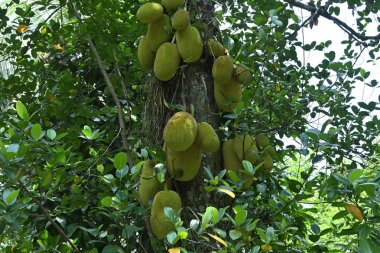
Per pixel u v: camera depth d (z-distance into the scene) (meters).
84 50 4.16
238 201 2.61
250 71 3.12
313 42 3.70
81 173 3.41
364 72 3.41
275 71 3.44
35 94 4.05
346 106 3.43
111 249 2.36
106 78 3.17
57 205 3.24
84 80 4.21
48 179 2.67
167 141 2.43
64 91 3.86
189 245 2.37
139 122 3.38
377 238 2.04
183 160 2.49
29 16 3.89
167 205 2.42
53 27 3.96
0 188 2.55
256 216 2.70
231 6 3.53
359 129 3.38
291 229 2.49
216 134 2.55
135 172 2.38
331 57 3.53
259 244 2.35
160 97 2.79
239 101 2.83
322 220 5.25
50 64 4.23
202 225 1.94
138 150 3.30
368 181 2.08
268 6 3.66
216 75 2.69
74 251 2.81
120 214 2.42
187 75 2.74
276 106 3.20
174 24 2.71
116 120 3.84
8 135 2.69
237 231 2.01
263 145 2.90
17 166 2.51
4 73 4.72
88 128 2.80
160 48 2.76
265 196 2.87
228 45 2.80
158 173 2.36
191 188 2.55
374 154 3.30
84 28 3.43
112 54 3.68
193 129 2.45
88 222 3.23
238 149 2.67
